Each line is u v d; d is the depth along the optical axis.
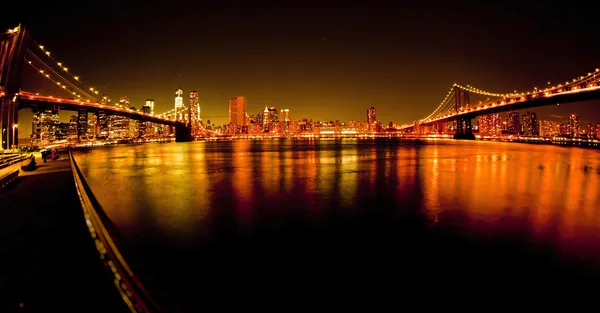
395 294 5.71
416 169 26.09
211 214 11.35
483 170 25.19
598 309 5.36
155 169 26.92
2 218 9.19
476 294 5.76
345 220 10.56
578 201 13.62
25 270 5.66
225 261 7.04
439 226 9.87
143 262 6.82
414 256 7.43
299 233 9.13
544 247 8.05
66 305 4.51
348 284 6.05
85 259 6.11
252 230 9.41
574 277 6.43
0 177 14.56
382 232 9.24
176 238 8.61
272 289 5.80
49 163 27.53
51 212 9.85
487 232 9.26
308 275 6.39
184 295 5.47
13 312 4.35
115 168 27.84
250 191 16.19
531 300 5.61
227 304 5.27
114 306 4.51
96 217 9.12
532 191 16.05
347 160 35.31
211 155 45.41
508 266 6.92
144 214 11.30
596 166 28.42
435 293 5.79
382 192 15.76
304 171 24.91
